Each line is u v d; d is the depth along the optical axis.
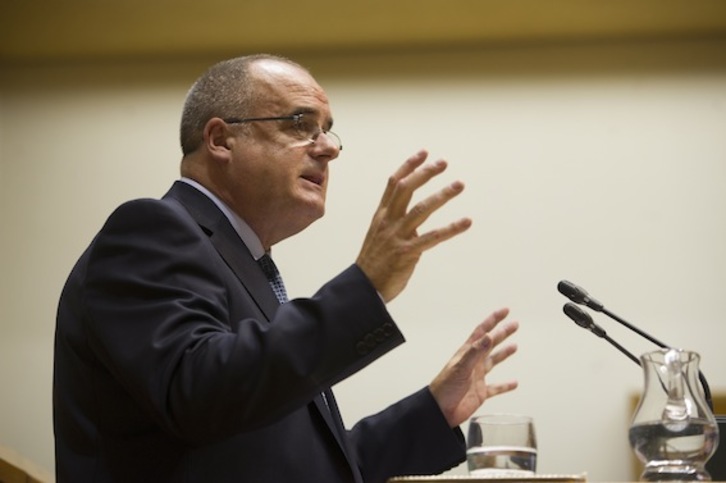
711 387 13.02
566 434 12.92
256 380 4.42
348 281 4.57
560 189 13.65
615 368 13.09
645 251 13.44
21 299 13.73
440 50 14.08
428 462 5.75
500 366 13.16
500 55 14.04
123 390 4.95
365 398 13.18
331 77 14.08
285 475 4.93
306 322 4.51
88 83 14.30
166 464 4.84
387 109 13.97
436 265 13.50
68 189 14.02
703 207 13.53
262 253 5.98
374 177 13.78
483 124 13.88
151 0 12.91
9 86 14.29
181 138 6.15
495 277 13.44
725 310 13.22
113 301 4.84
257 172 5.91
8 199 13.98
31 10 13.14
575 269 13.41
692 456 4.21
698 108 13.80
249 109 6.00
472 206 13.65
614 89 13.90
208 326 4.73
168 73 14.30
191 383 4.46
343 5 13.04
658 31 13.80
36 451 13.30
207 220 5.55
